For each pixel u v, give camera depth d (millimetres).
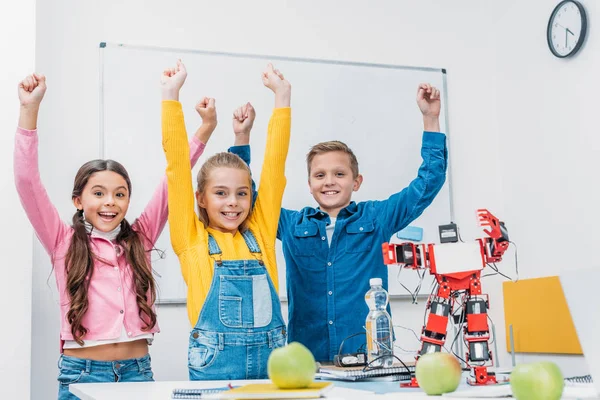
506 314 2893
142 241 1964
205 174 1701
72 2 2564
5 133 2148
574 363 2518
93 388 1178
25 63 2203
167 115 1607
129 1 2639
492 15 3125
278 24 2818
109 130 2545
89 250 1823
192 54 2678
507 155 3016
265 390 868
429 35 3027
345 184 2285
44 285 2383
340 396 870
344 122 2832
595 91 2570
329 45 2877
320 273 2156
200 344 1497
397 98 2922
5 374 2059
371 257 2201
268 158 1724
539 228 2836
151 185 2566
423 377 882
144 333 1844
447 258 1146
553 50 2740
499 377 1144
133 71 2600
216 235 1622
